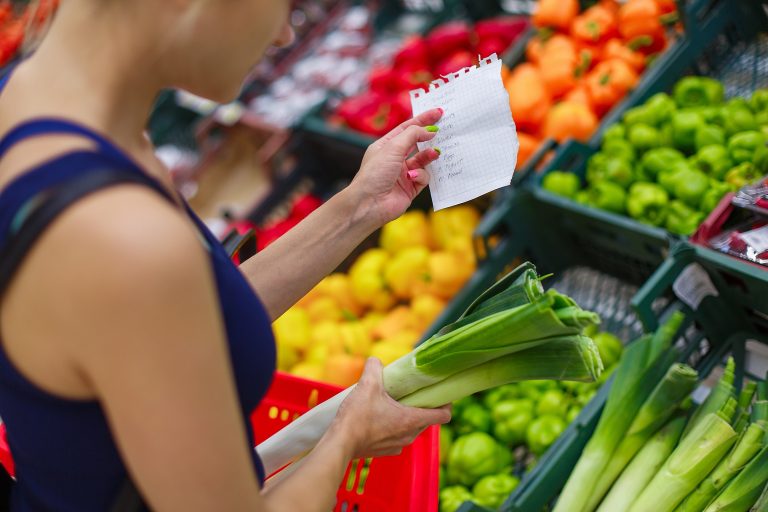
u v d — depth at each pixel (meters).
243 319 0.87
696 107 2.32
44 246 0.68
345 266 2.84
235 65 0.84
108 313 0.68
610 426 1.64
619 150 2.31
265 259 1.29
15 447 0.90
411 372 1.21
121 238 0.67
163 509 0.77
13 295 0.71
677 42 2.48
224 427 0.75
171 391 0.71
